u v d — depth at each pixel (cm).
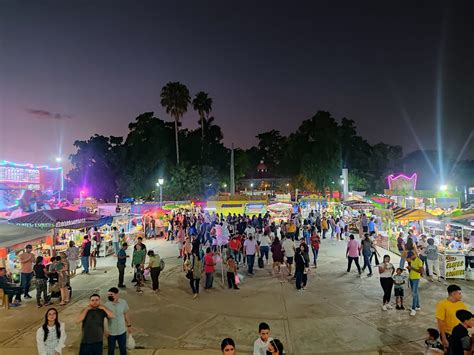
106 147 5978
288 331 924
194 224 2339
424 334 891
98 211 3203
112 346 733
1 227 1372
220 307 1121
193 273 1230
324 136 7062
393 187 3581
